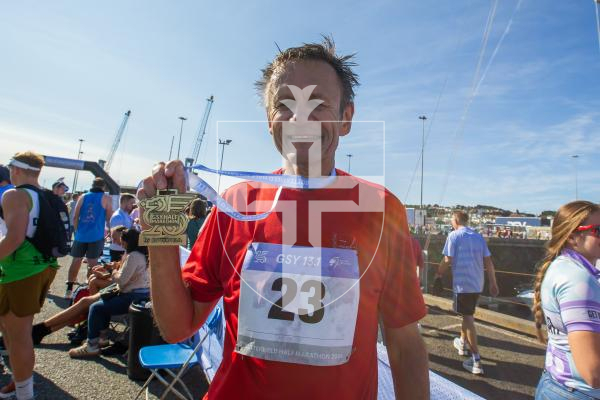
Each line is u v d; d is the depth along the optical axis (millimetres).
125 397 3311
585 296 1585
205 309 1162
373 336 1003
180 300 1035
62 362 3900
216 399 985
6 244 2566
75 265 6035
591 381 1487
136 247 4203
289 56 1135
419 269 5855
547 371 1783
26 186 2764
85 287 5246
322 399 902
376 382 1026
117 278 4086
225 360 1031
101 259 7465
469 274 4582
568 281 1659
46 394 3238
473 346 4480
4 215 2645
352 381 935
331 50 1188
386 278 1050
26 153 2828
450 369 4535
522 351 5305
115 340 4559
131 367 3646
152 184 1012
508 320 6684
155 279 1005
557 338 1718
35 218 2754
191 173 1021
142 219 992
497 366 4664
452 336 6023
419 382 1050
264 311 942
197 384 3635
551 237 1977
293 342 917
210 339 3227
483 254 4727
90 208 6086
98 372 3740
